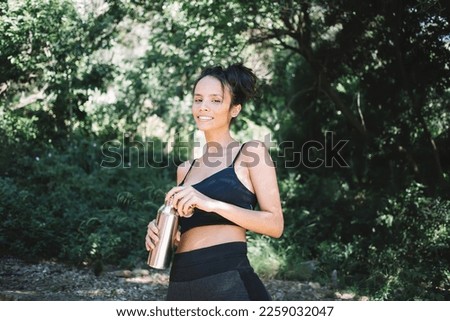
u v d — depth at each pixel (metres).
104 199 8.18
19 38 6.54
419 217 6.54
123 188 8.45
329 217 7.86
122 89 9.48
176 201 2.01
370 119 8.59
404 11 6.65
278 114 9.88
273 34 8.03
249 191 2.12
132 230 7.36
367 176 8.73
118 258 7.04
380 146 8.42
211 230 2.07
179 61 8.41
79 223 7.27
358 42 7.75
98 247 6.79
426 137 7.96
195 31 7.49
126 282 6.29
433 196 7.04
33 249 6.71
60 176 8.09
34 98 8.03
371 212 7.38
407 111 8.09
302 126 9.45
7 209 6.82
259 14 7.40
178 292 2.07
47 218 6.98
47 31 6.79
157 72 9.14
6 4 6.48
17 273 6.22
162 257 2.11
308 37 7.96
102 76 8.08
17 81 7.29
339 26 7.86
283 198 8.62
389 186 7.93
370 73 8.13
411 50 7.15
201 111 2.17
